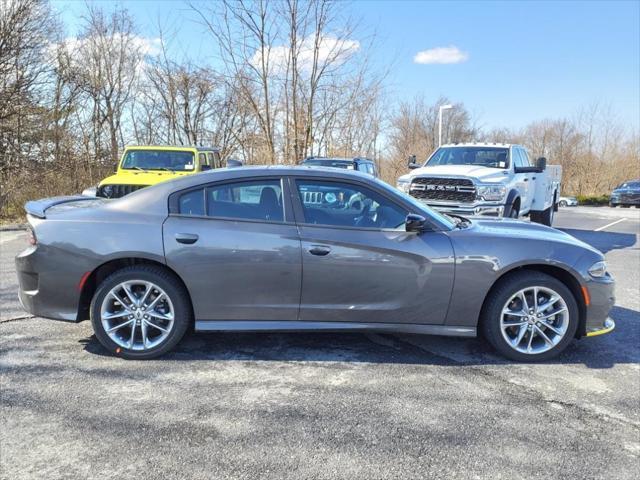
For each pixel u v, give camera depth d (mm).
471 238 3750
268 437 2703
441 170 8641
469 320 3756
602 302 3781
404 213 3795
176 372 3502
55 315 3662
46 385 3260
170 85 20953
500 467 2486
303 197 3725
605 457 2588
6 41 13641
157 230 3598
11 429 2729
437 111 39250
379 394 3232
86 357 3725
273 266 3617
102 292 3621
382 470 2436
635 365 3777
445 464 2498
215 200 3709
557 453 2615
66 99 16750
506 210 8289
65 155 15836
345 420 2900
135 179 9344
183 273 3592
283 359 3775
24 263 3645
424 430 2811
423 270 3658
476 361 3812
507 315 3791
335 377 3479
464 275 3672
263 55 11539
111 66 20766
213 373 3500
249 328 3709
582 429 2855
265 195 3723
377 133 16734
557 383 3451
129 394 3160
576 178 44406
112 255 3572
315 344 4090
